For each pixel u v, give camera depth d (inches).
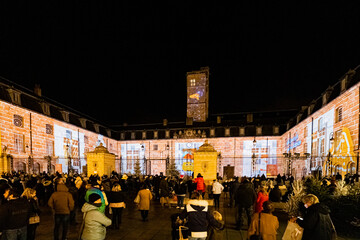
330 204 309.0
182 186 456.4
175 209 453.1
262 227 162.9
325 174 799.7
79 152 1406.3
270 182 620.4
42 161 1067.9
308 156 940.0
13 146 920.3
